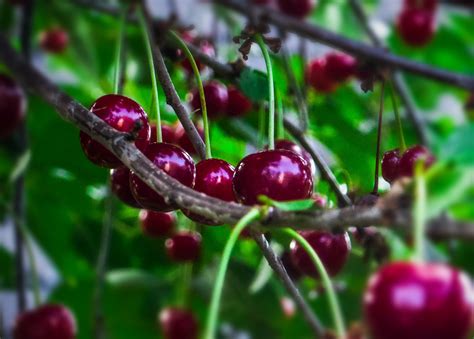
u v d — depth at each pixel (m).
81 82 0.83
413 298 0.36
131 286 0.79
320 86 0.70
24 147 0.68
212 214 0.40
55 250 0.83
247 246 0.69
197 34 0.63
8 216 0.78
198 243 0.65
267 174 0.43
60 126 0.76
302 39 0.68
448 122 0.93
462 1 0.91
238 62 0.55
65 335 0.58
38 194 0.79
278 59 0.62
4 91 0.57
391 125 0.75
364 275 0.61
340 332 0.38
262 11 0.62
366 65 0.58
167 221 0.63
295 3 0.76
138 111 0.45
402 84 0.73
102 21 0.81
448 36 1.01
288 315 0.74
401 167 0.48
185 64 0.58
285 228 0.39
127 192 0.48
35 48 0.95
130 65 0.69
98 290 0.65
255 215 0.39
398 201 0.37
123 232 0.81
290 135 0.56
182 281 0.76
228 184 0.45
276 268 0.46
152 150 0.45
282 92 0.60
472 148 0.37
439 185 0.36
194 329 0.73
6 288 0.84
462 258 0.65
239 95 0.58
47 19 0.83
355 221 0.37
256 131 0.62
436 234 0.36
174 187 0.41
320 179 0.55
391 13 1.07
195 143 0.48
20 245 0.67
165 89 0.48
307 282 0.70
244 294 0.75
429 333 0.36
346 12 0.95
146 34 0.49
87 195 0.80
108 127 0.43
